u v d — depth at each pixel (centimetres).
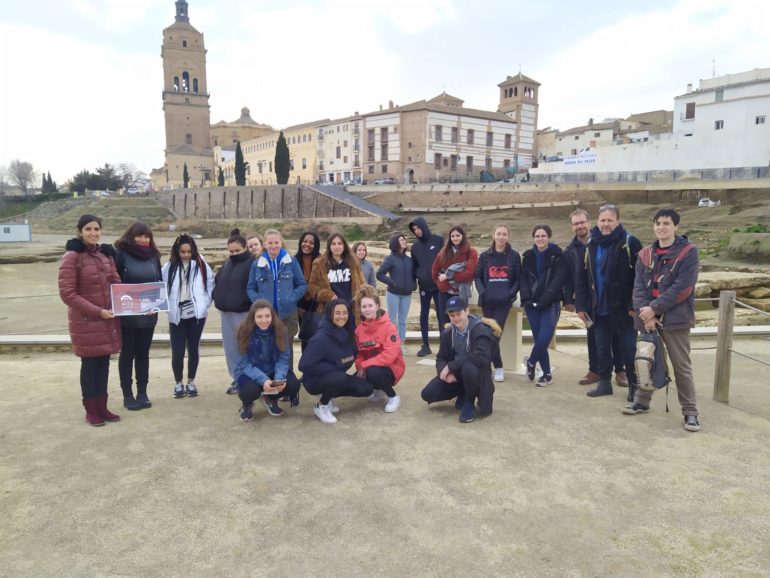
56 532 355
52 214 8788
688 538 341
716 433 516
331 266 691
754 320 1196
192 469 448
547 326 667
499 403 614
